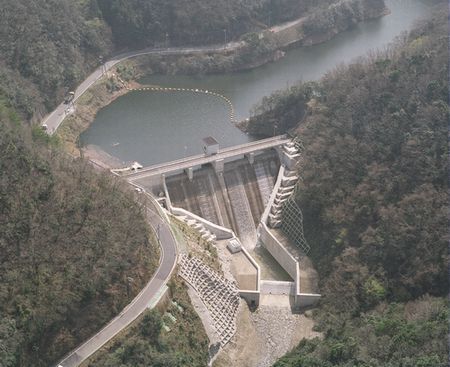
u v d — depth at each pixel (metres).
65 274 108.56
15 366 98.00
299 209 154.25
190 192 158.88
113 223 119.62
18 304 101.94
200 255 137.00
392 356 102.75
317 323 132.38
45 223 111.19
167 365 104.44
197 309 123.62
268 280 146.62
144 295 117.81
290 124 194.50
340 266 138.50
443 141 138.25
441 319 108.56
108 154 192.00
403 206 134.75
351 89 167.88
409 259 130.38
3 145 115.38
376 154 148.00
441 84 150.00
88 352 106.12
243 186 166.12
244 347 125.75
